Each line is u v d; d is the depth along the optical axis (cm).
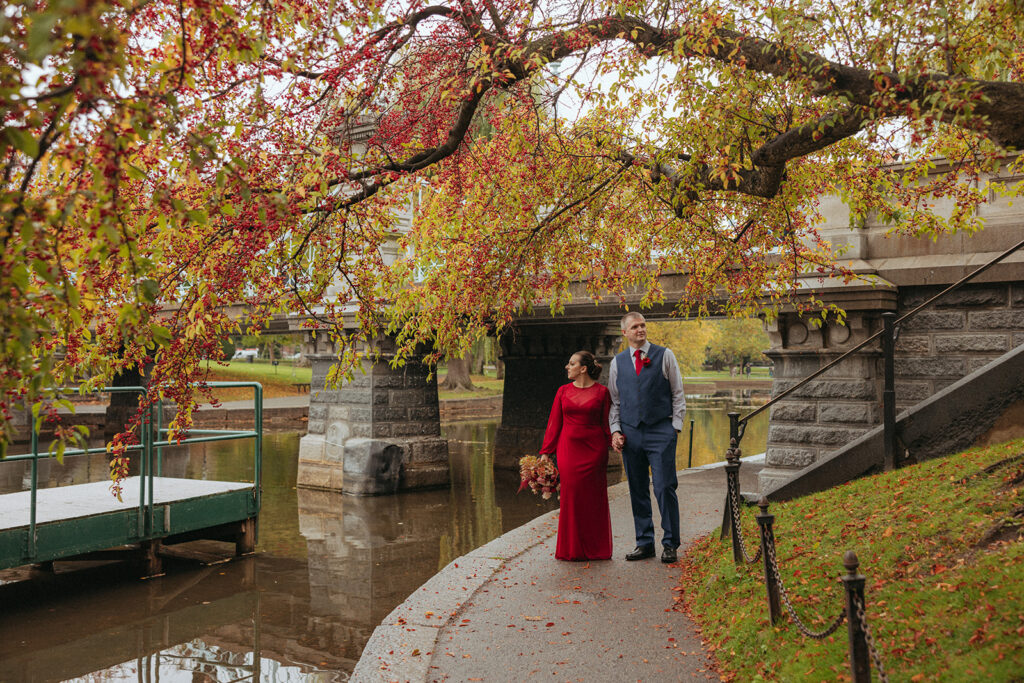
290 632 838
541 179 752
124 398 3284
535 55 555
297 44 458
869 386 1175
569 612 577
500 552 765
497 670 470
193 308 446
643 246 854
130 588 996
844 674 375
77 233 374
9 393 294
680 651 493
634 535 838
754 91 605
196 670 721
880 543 541
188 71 329
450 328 791
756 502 890
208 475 2098
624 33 573
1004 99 437
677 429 707
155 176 415
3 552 830
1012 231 1076
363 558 1215
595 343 2323
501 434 2400
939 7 540
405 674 466
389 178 550
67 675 705
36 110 248
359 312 574
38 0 247
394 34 567
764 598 517
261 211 344
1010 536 482
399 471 1922
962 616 401
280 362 7831
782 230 796
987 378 738
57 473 2097
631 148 718
